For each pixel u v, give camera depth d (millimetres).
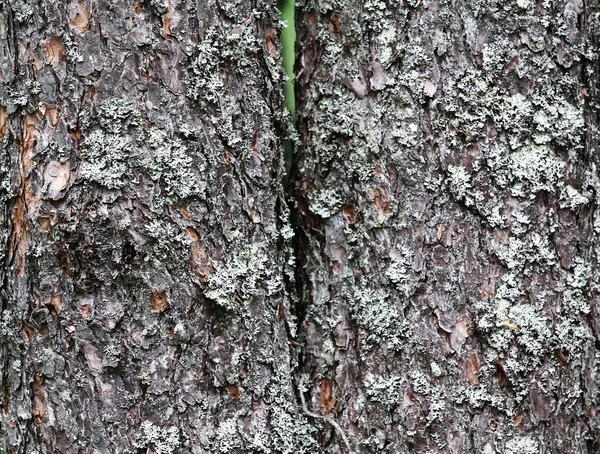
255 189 1250
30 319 1221
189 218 1220
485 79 1258
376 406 1267
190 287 1221
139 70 1214
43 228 1207
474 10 1260
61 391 1217
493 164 1257
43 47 1215
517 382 1252
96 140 1205
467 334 1257
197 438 1223
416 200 1263
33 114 1217
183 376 1222
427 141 1261
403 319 1264
